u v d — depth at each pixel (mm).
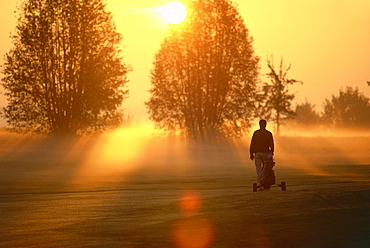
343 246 30531
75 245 33000
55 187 71812
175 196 59250
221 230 36469
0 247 32781
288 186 66938
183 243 32875
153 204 52031
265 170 58375
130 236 35562
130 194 62406
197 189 68000
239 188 68438
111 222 41500
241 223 38688
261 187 58406
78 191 66500
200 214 43562
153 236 35344
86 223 41250
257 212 43000
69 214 46156
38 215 45688
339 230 35188
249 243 32094
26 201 55750
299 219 39406
